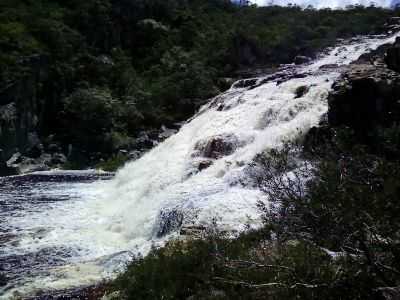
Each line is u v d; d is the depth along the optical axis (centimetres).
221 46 5294
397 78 1188
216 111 2462
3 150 3434
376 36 4628
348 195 505
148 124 4228
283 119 1719
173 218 1200
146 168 2119
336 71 2434
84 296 876
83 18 5184
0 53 3809
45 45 4353
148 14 6044
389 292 484
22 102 3688
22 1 5194
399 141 601
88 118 3897
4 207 1825
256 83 3038
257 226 949
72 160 3694
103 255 1173
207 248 734
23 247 1267
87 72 4553
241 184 1309
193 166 1673
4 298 908
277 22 6450
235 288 621
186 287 679
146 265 768
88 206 1848
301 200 546
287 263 568
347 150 566
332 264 528
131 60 5350
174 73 4750
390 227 489
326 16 6256
